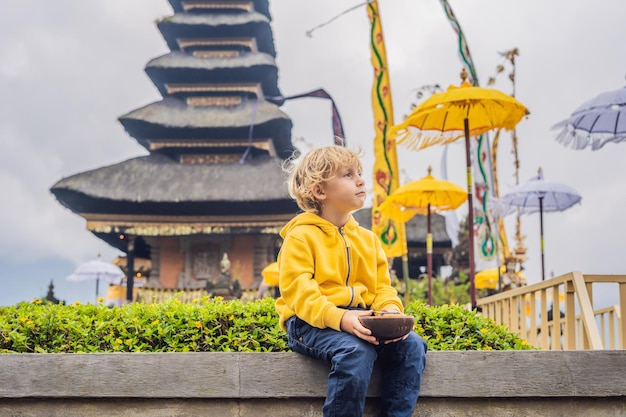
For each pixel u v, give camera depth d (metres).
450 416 3.71
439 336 4.64
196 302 5.09
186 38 32.88
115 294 35.31
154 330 4.55
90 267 29.75
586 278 4.76
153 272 30.92
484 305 8.34
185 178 30.28
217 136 31.28
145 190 29.50
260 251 30.97
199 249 31.05
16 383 3.70
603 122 10.05
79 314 4.90
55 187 29.09
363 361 3.16
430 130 9.98
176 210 29.78
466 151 9.23
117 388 3.69
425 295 22.03
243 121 30.70
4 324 4.50
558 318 5.27
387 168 14.11
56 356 3.73
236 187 29.47
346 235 3.60
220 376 3.68
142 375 3.70
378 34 14.14
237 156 31.72
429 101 9.01
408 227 33.94
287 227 3.62
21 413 3.73
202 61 32.16
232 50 32.91
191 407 3.71
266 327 4.62
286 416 3.69
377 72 14.13
